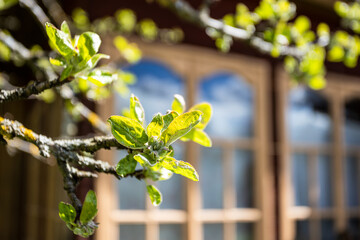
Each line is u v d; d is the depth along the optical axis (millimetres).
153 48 3936
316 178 4898
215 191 4277
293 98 4770
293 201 4723
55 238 3842
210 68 4246
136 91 3879
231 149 4371
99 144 787
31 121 4430
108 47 3586
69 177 778
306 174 4836
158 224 3973
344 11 2178
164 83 4023
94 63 772
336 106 5020
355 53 2072
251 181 4484
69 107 1874
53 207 3932
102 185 3582
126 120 656
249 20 1908
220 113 4332
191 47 4148
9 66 4305
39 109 4199
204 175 4223
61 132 3602
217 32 1941
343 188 5066
